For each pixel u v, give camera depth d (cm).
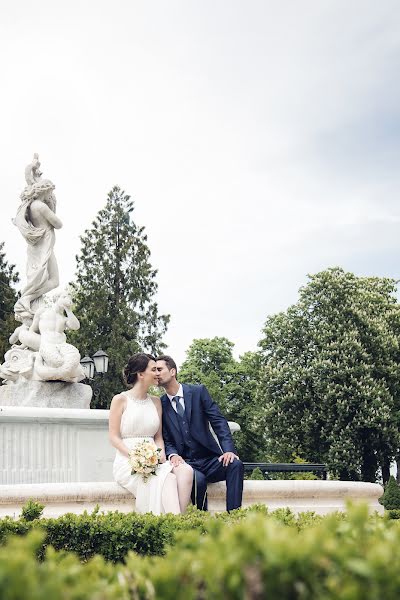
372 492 909
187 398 818
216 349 4791
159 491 751
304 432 3694
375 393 3547
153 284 4734
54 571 205
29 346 1285
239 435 4559
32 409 1104
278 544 194
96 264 4691
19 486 750
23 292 1359
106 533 586
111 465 1154
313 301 3916
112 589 213
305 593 191
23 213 1382
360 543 230
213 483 812
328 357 3691
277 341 3894
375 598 186
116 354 4312
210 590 197
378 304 3981
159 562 238
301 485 863
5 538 577
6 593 172
